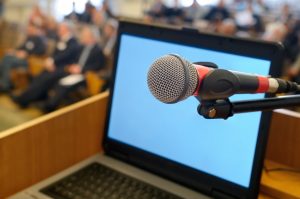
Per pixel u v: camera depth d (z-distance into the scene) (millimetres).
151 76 509
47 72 3805
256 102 511
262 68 688
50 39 4535
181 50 793
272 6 3828
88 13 4438
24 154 779
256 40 693
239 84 475
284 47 670
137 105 856
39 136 799
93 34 3930
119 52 885
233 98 609
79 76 3533
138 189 771
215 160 752
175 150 803
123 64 878
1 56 4582
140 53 852
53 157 838
